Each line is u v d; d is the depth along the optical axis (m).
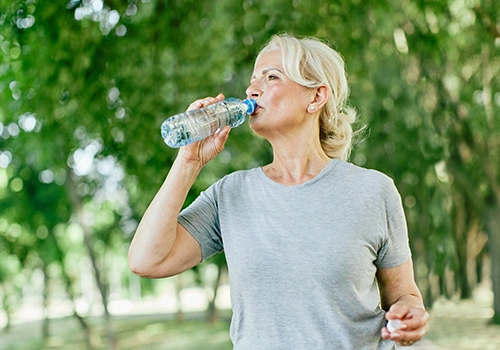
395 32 9.14
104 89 7.50
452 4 8.56
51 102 7.49
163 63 7.31
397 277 2.01
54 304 39.31
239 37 6.91
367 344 1.85
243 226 1.95
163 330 21.02
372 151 11.45
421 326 1.76
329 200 1.92
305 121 2.04
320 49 2.09
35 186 16.48
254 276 1.88
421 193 13.19
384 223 1.93
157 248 1.94
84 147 8.79
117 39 7.29
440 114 11.66
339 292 1.83
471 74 12.82
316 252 1.85
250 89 2.07
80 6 7.02
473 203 13.10
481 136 13.06
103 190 15.48
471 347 11.80
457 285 20.14
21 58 7.70
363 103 9.77
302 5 6.75
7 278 23.81
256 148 8.82
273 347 1.83
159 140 7.73
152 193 8.17
